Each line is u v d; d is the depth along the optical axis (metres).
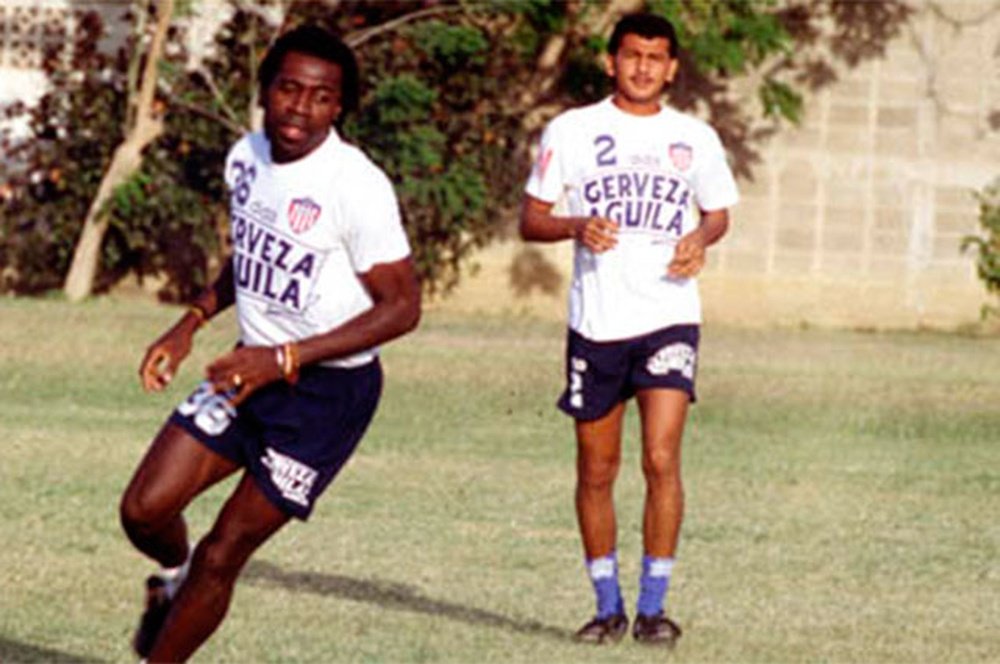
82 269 68.12
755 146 69.81
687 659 22.91
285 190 18.09
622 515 34.28
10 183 69.00
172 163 67.94
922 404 49.62
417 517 32.75
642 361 23.83
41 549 28.20
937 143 69.62
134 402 46.53
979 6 69.38
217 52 67.75
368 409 18.61
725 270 70.12
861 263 69.94
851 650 23.66
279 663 21.83
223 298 19.41
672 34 23.97
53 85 68.88
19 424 41.66
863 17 69.56
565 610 25.83
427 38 65.62
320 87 17.89
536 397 48.84
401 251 18.11
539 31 67.75
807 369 54.56
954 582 28.72
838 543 31.81
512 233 69.81
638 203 23.83
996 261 69.50
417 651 22.69
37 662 21.44
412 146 65.62
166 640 18.25
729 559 30.03
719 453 42.25
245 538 18.31
